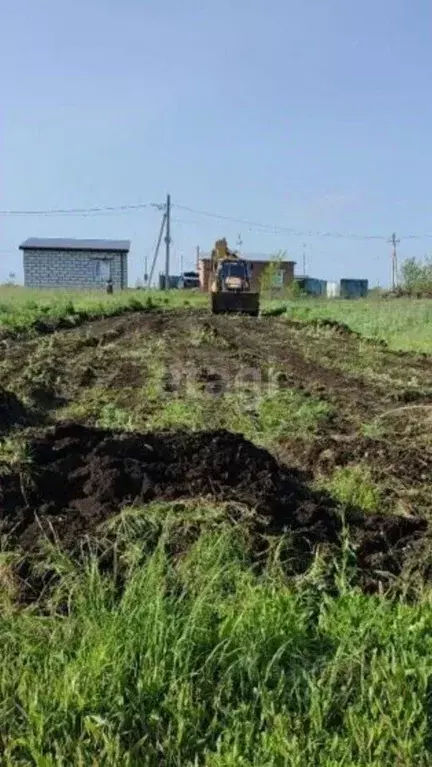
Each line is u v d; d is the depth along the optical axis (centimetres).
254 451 588
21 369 1234
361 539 494
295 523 497
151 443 578
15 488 499
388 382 1219
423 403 1027
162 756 297
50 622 373
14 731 302
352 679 334
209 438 589
